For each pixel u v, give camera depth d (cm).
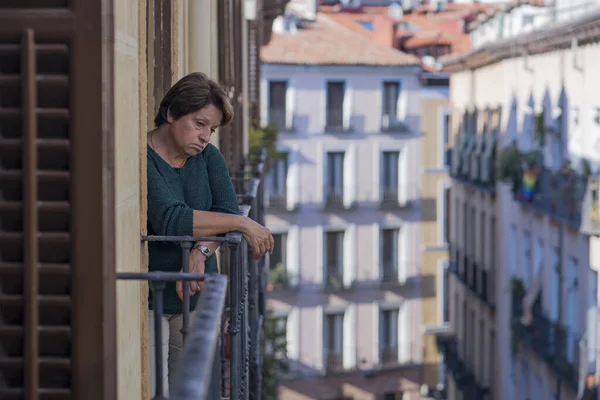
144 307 435
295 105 4553
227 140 1074
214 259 507
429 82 4716
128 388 385
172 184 495
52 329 300
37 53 296
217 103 489
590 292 2420
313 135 4578
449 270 4147
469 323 3797
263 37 2511
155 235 478
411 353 4638
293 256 4519
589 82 2581
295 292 4469
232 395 541
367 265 4606
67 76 297
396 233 4688
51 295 301
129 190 395
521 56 3134
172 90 486
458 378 3838
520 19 3400
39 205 299
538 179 2889
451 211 4159
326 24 4950
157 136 494
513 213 3200
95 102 298
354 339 4538
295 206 4528
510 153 2994
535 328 2784
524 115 3134
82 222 300
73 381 301
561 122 2783
